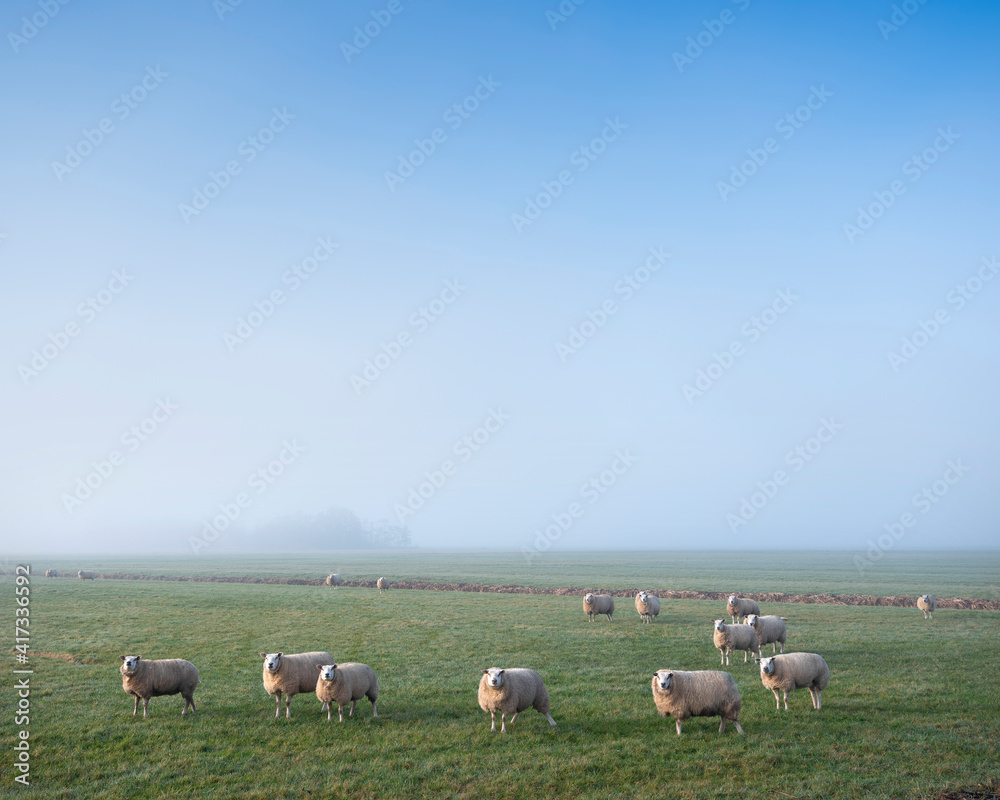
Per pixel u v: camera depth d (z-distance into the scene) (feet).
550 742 52.85
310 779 45.24
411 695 67.67
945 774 45.80
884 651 91.97
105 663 82.38
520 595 182.09
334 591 192.54
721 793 43.06
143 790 43.62
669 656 88.94
